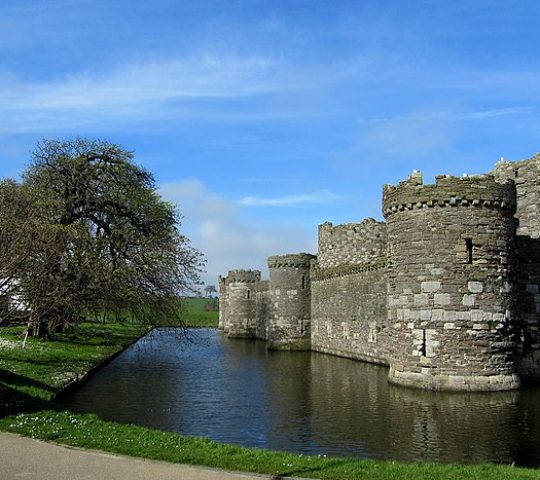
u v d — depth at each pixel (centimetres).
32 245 2139
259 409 1952
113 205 3622
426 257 2169
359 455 1352
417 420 1683
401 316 2228
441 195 2155
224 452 1195
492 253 2153
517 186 2759
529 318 2366
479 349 2097
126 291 3178
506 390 2089
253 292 6122
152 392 2319
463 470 1091
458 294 2122
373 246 3697
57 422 1434
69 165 3578
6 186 2723
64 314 3022
